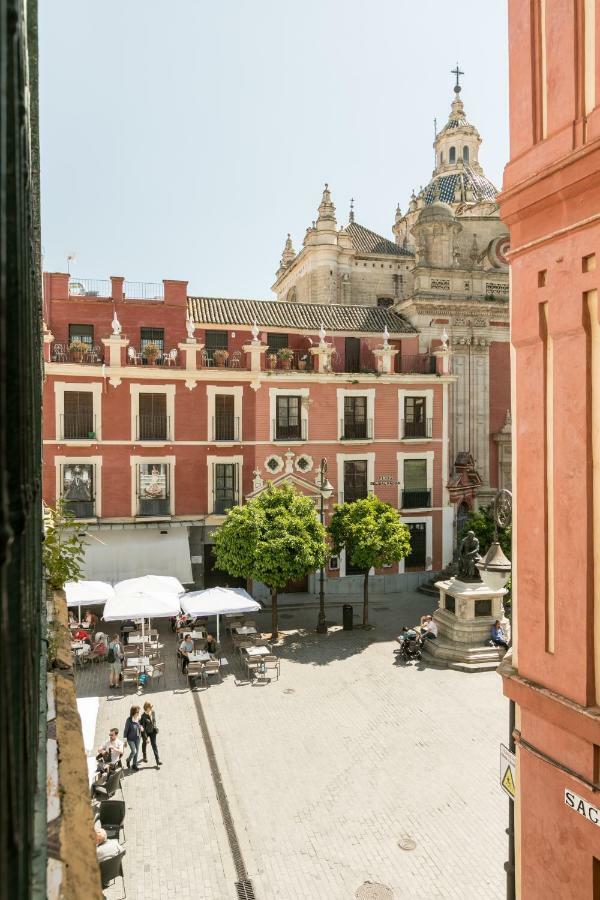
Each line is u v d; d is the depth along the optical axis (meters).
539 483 6.44
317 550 23.97
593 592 5.79
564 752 6.01
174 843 11.87
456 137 52.06
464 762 14.91
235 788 13.78
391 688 19.39
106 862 10.16
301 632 25.19
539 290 6.39
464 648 21.53
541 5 6.46
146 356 27.91
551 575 6.31
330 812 12.89
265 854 11.58
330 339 32.88
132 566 26.48
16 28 2.18
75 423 27.02
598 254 5.64
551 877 6.16
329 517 30.62
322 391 30.70
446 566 32.56
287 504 24.44
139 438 27.86
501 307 35.03
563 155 6.02
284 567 22.75
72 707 4.77
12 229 2.08
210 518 28.69
